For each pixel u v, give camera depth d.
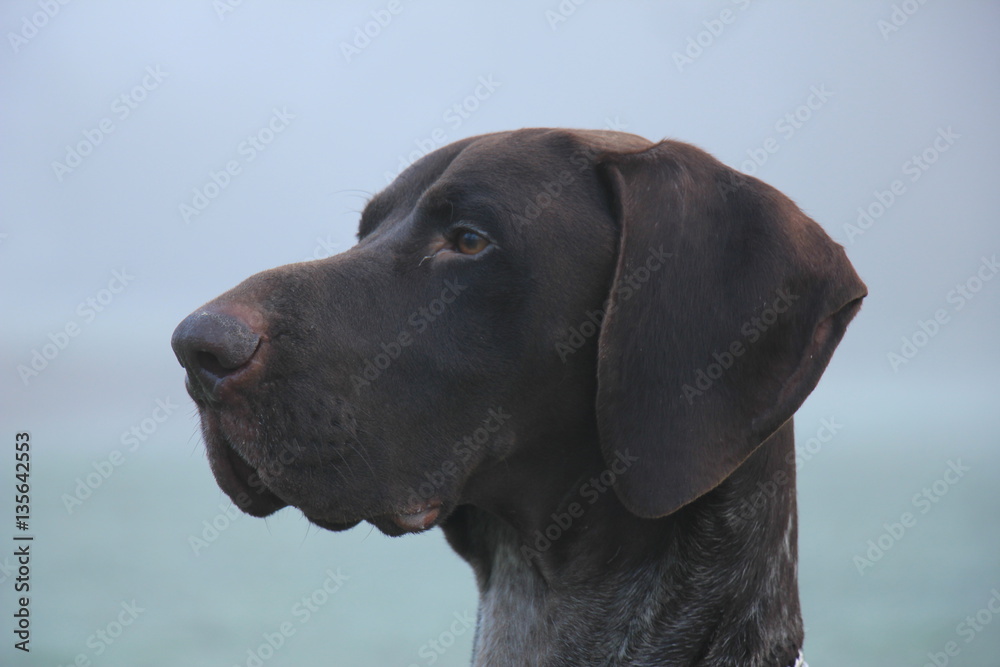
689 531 4.81
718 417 4.44
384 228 5.24
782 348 4.48
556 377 4.82
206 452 4.74
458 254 4.85
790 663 5.00
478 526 5.62
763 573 4.93
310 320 4.64
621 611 4.96
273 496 4.89
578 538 5.02
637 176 4.74
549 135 5.04
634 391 4.50
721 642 4.82
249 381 4.47
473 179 4.84
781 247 4.53
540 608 5.14
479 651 5.44
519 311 4.75
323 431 4.59
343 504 4.67
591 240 4.78
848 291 4.53
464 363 4.76
